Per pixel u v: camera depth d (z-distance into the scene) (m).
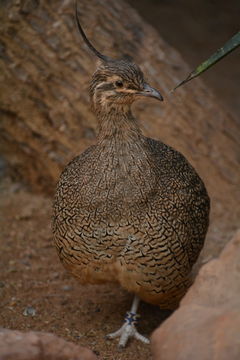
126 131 7.34
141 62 10.55
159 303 8.15
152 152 7.70
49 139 11.13
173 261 7.47
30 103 10.81
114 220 7.21
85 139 10.95
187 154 10.90
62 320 8.65
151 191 7.27
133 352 8.02
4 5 10.02
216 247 10.41
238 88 16.03
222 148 11.18
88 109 10.70
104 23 10.37
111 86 7.35
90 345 8.09
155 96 7.34
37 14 10.11
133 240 7.25
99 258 7.44
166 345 4.85
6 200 11.82
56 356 5.19
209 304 5.06
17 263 10.12
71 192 7.48
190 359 4.62
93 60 10.39
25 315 8.67
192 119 10.96
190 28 18.02
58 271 10.04
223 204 11.08
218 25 18.41
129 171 7.23
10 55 10.38
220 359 4.51
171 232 7.39
